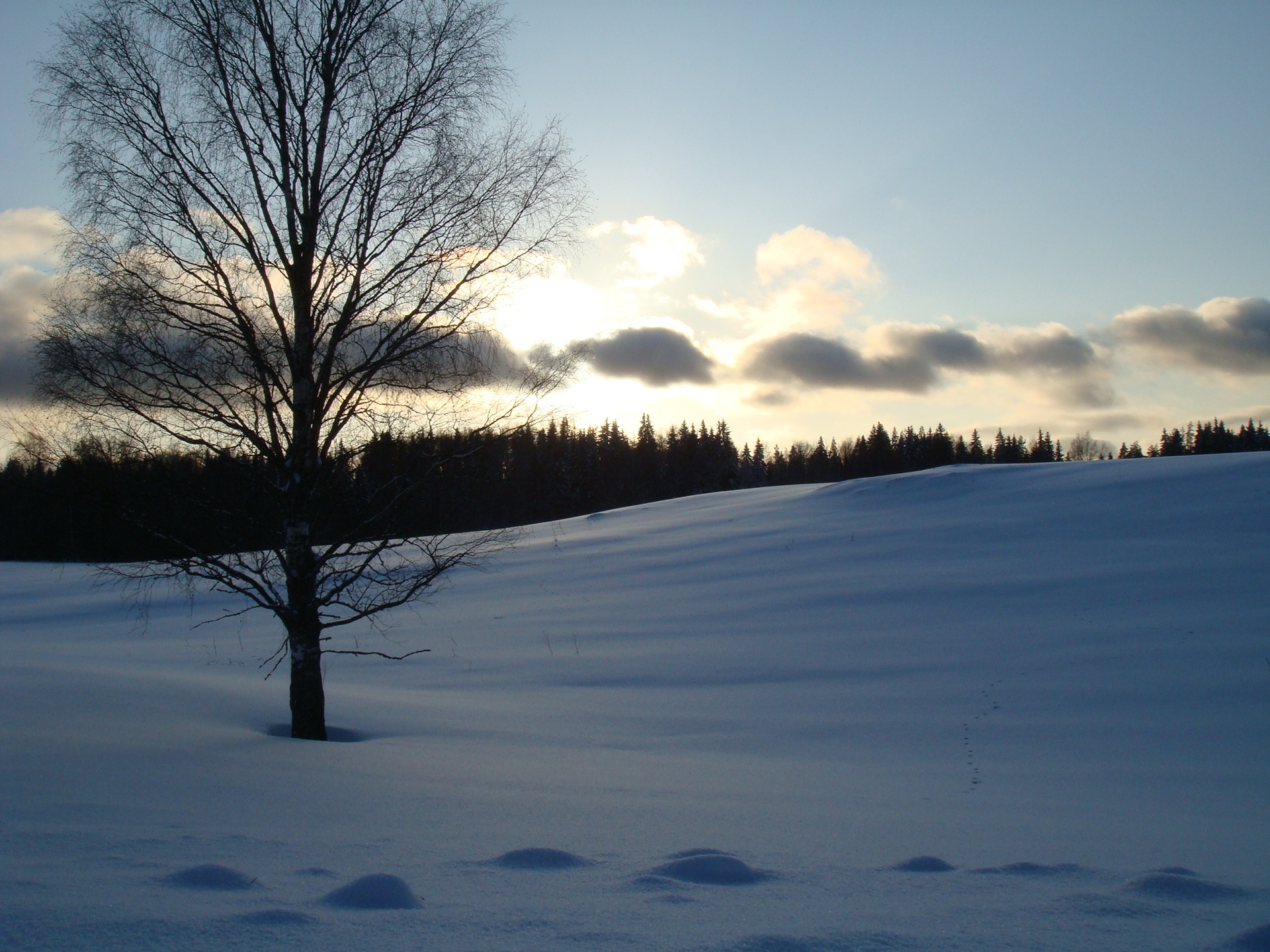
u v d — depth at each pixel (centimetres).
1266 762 945
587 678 1620
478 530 1179
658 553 3231
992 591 2034
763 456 13338
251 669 1861
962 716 1202
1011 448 13138
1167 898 386
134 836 475
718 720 1230
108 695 1106
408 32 1028
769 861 458
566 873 416
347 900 350
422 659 1898
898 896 386
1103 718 1152
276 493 1062
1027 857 494
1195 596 1780
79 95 945
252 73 1008
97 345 939
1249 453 3381
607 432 9962
